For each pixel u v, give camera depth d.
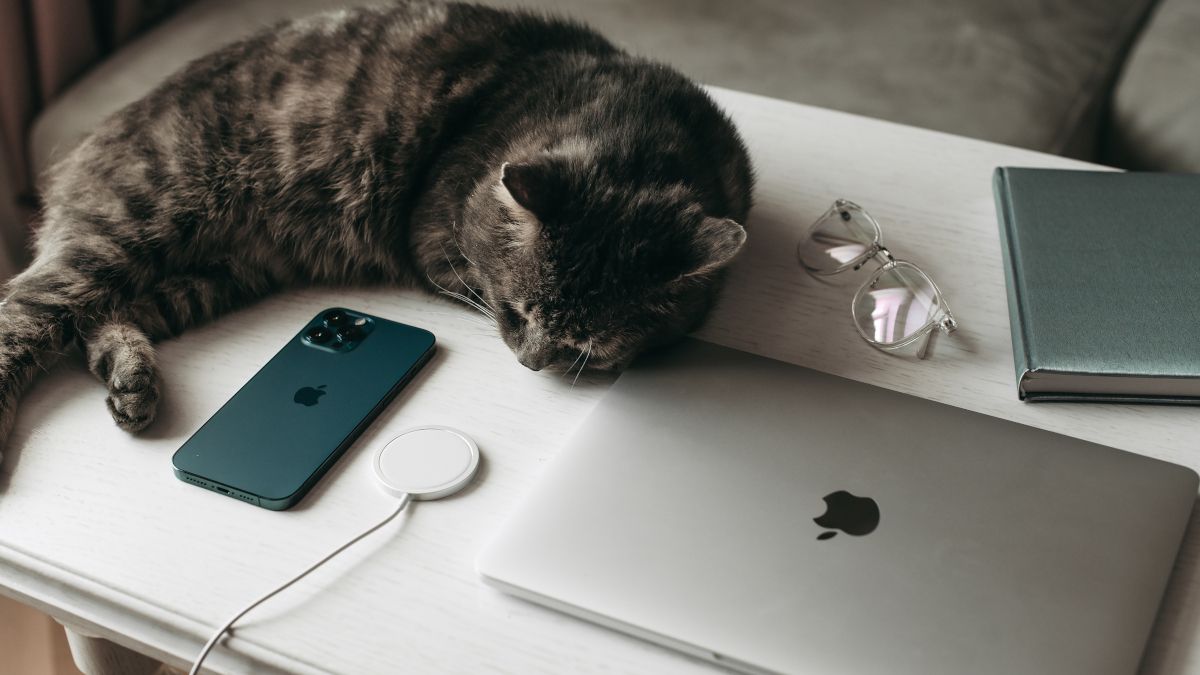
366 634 0.69
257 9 1.69
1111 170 1.12
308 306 1.00
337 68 1.05
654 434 0.80
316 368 0.88
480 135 1.02
